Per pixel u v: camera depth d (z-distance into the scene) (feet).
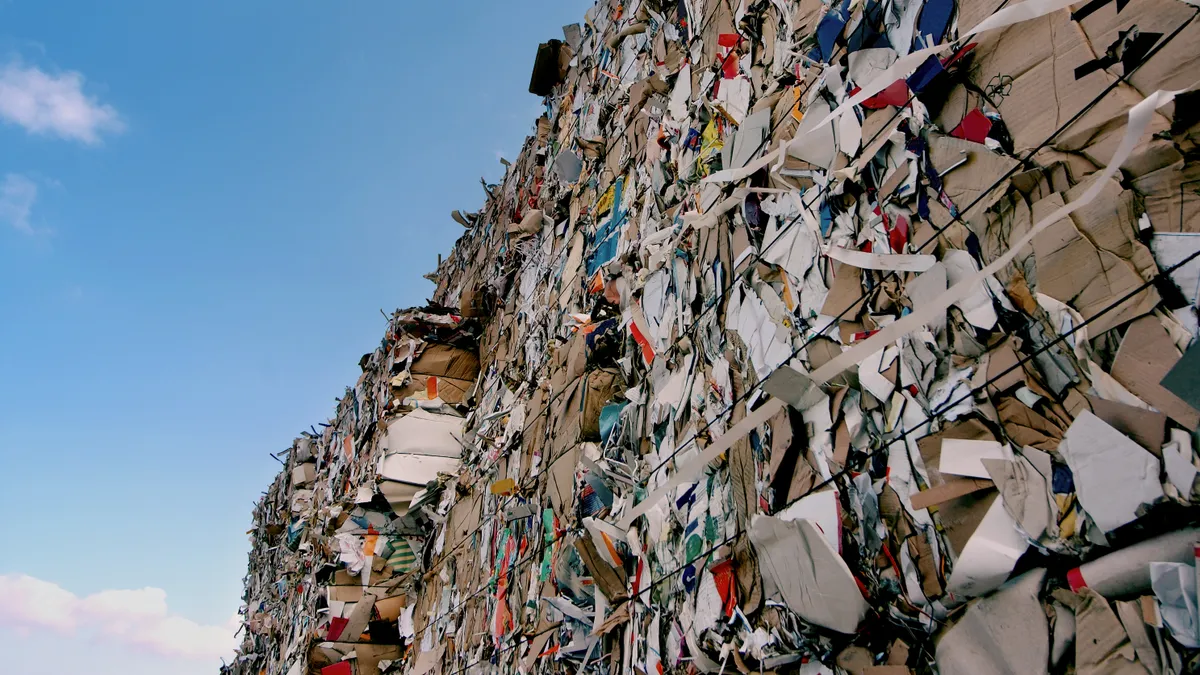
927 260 8.20
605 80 26.17
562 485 18.65
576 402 18.97
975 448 7.22
